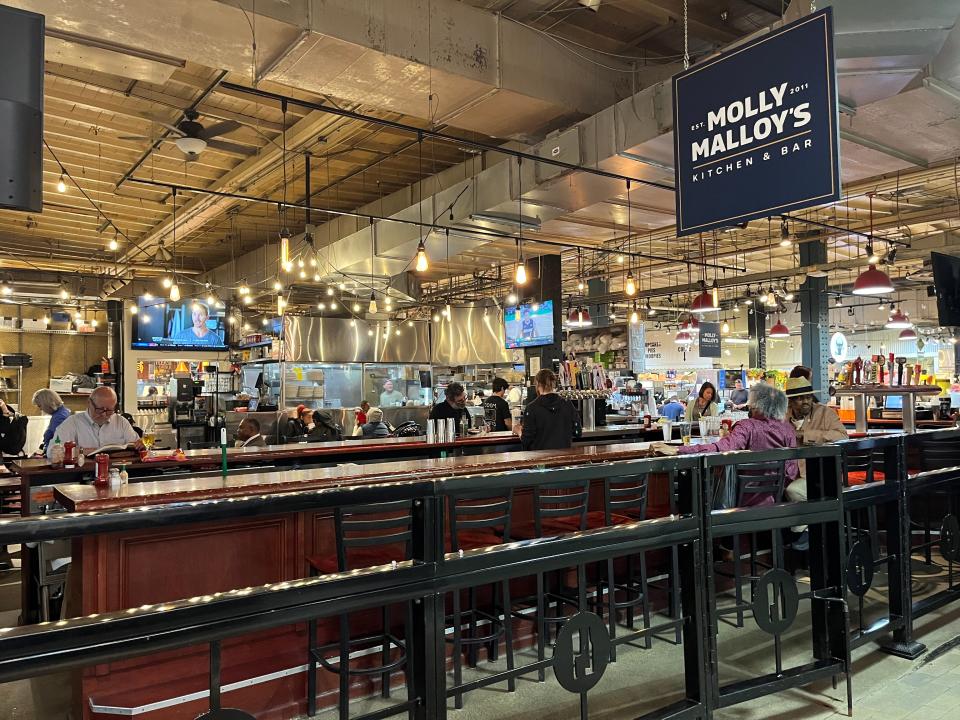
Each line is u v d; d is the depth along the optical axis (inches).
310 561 135.4
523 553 100.1
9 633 64.8
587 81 279.9
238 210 472.4
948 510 178.7
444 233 355.9
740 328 848.3
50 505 179.2
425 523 92.0
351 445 249.9
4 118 108.3
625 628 173.8
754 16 278.5
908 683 138.6
